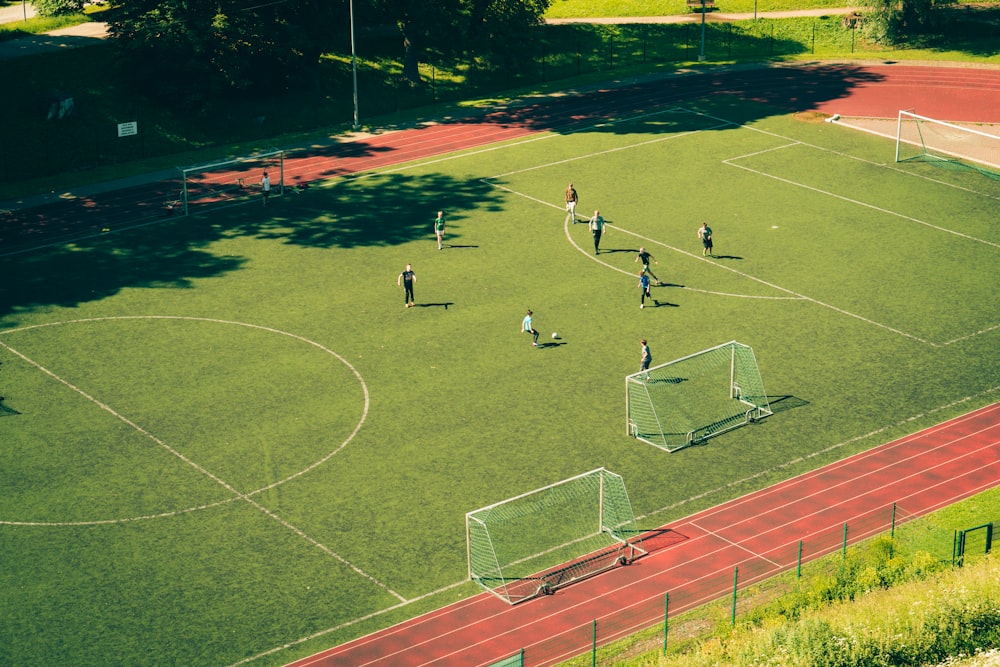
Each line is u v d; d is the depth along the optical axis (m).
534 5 102.19
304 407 49.28
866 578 37.84
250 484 43.97
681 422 48.56
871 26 107.69
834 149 81.19
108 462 45.16
